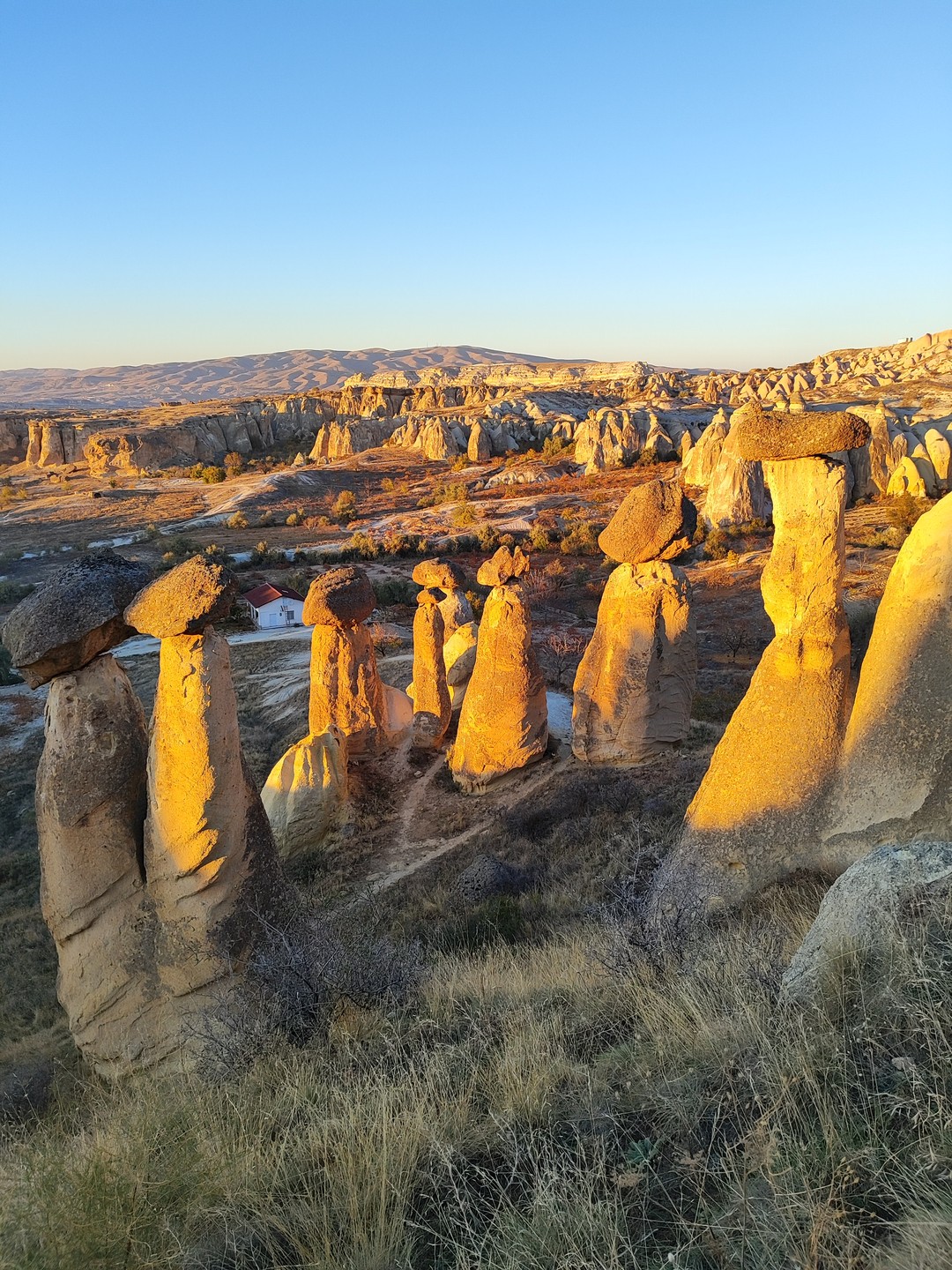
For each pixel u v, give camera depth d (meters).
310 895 14.73
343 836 16.97
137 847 8.77
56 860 8.60
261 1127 4.83
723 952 6.18
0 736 35.47
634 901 8.20
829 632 8.86
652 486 16.69
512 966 8.04
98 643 8.48
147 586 8.18
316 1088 5.33
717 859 9.09
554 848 14.27
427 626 20.52
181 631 8.05
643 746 17.12
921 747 8.09
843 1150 3.26
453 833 16.45
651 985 5.84
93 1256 3.58
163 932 8.63
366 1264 3.45
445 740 20.70
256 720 32.75
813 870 8.75
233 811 8.64
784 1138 3.44
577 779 17.12
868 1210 3.06
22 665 8.34
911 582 8.21
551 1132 4.10
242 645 46.84
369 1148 4.11
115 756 8.63
